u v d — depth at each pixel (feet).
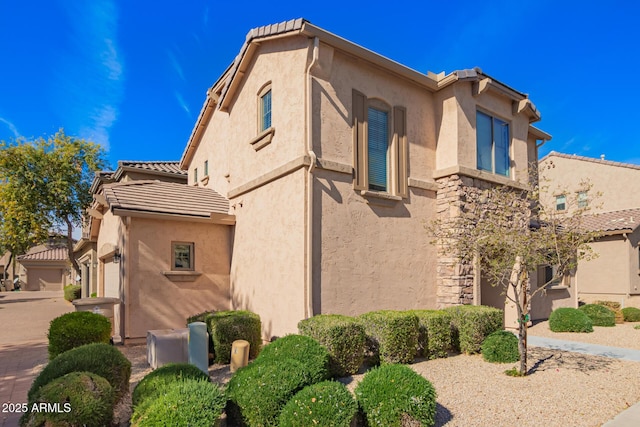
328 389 15.75
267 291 33.42
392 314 27.14
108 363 17.93
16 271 155.84
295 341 20.77
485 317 30.04
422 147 38.22
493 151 42.14
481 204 38.22
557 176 88.89
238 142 41.24
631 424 17.08
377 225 33.55
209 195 45.83
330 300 29.89
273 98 34.40
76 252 88.07
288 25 30.86
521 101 44.01
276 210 32.86
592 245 73.97
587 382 22.85
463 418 17.70
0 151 81.56
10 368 27.43
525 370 24.34
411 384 16.49
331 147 31.35
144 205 36.78
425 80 37.55
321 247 29.86
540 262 25.13
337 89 32.24
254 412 15.64
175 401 14.01
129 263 34.65
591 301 68.39
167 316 36.24
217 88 48.29
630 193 77.87
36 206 84.02
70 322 26.73
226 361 27.71
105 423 15.33
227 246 40.96
